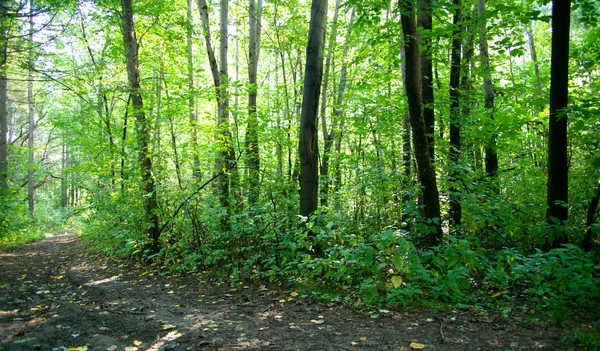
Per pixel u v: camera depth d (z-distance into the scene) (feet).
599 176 20.61
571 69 26.84
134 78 28.50
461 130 25.12
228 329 12.51
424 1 18.01
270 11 37.96
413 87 17.34
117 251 28.71
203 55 53.67
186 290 18.58
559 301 12.51
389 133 26.16
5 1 31.63
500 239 21.89
